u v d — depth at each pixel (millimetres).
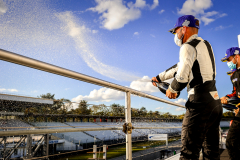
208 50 993
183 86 942
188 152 935
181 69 933
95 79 1048
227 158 2277
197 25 1058
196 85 937
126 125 1356
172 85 981
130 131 1352
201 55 942
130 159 1343
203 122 916
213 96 934
